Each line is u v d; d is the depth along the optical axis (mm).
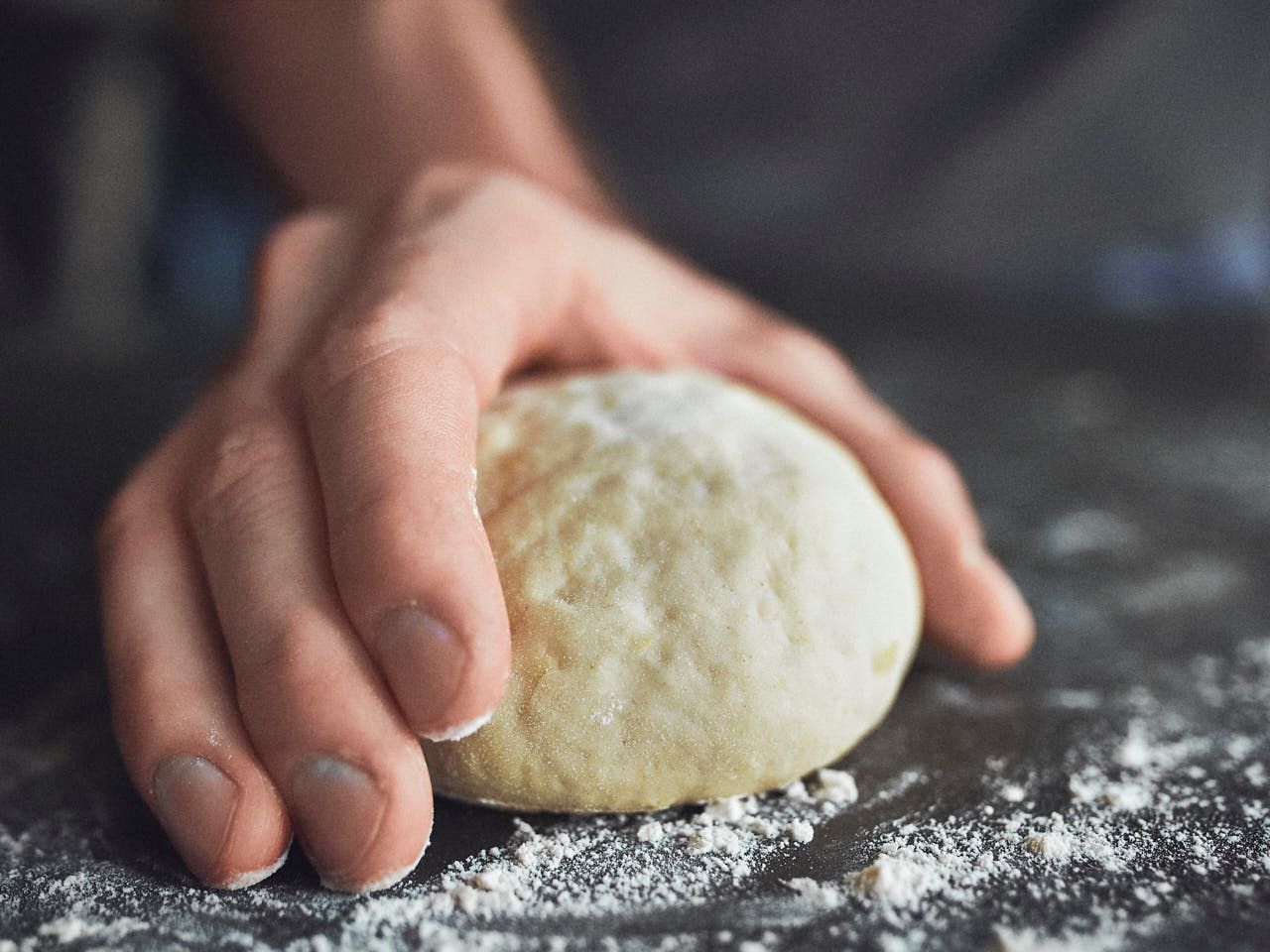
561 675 229
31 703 281
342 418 213
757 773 234
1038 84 585
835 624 241
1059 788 248
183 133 698
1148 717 274
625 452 252
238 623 211
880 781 249
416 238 258
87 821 239
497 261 259
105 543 241
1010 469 432
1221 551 361
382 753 201
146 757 212
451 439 212
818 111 649
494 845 228
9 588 335
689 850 228
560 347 301
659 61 660
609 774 229
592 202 409
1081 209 610
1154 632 314
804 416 305
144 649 221
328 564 212
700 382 278
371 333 224
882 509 269
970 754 260
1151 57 562
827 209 665
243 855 210
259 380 246
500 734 228
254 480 222
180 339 587
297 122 417
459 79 411
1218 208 594
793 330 327
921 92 630
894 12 617
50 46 565
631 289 309
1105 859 227
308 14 415
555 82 484
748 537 242
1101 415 484
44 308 618
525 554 237
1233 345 533
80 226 602
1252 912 214
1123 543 368
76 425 470
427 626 196
